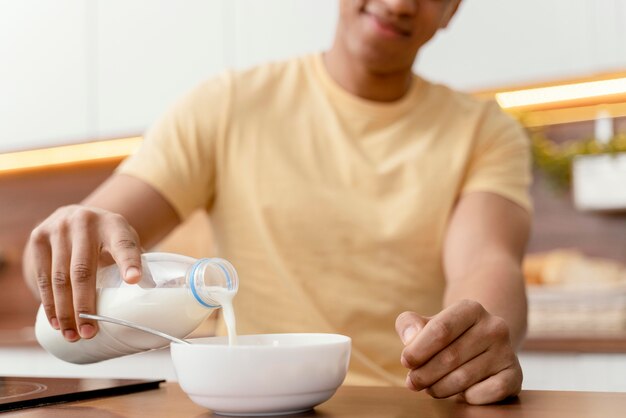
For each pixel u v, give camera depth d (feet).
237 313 4.11
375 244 4.02
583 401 2.33
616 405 2.25
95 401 2.46
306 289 4.00
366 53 3.98
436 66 6.78
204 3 7.55
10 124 8.50
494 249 3.66
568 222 7.87
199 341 2.47
